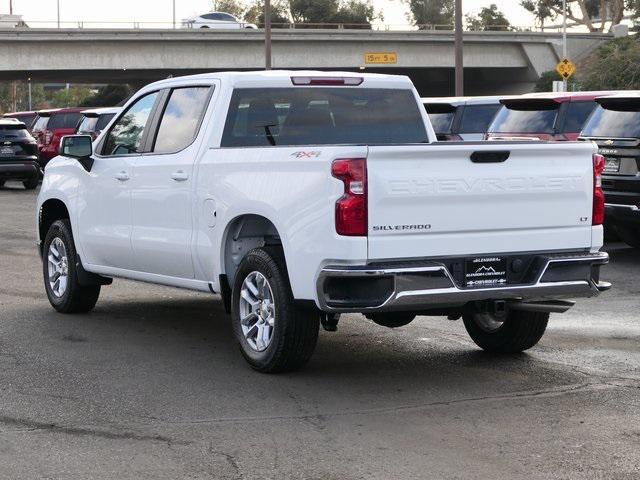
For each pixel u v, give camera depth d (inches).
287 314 291.0
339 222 269.3
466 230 279.9
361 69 3070.9
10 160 1159.6
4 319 393.4
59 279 404.5
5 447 235.6
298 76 333.4
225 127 324.5
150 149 353.1
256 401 274.2
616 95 562.6
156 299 439.2
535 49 2965.1
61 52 2623.0
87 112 1179.3
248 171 301.6
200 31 2694.4
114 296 447.2
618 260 563.8
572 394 280.7
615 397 277.1
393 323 314.7
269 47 2034.9
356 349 341.1
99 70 2728.8
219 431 247.3
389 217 270.7
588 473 216.5
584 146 295.3
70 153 373.4
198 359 324.5
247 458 227.5
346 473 217.3
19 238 684.7
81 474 217.6
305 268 279.1
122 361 321.7
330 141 336.2
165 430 248.4
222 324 384.5
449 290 275.6
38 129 1366.9
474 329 334.6
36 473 218.2
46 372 307.3
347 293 272.8
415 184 272.2
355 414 261.7
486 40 2915.8
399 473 217.3
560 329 374.0
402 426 251.1
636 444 235.9
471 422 254.4
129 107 372.5
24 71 2669.8
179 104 345.7
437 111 785.6
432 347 344.5
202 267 325.7
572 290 294.0
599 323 385.7
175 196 333.4
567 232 294.7
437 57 2920.8
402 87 348.2
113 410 265.9
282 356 294.8
